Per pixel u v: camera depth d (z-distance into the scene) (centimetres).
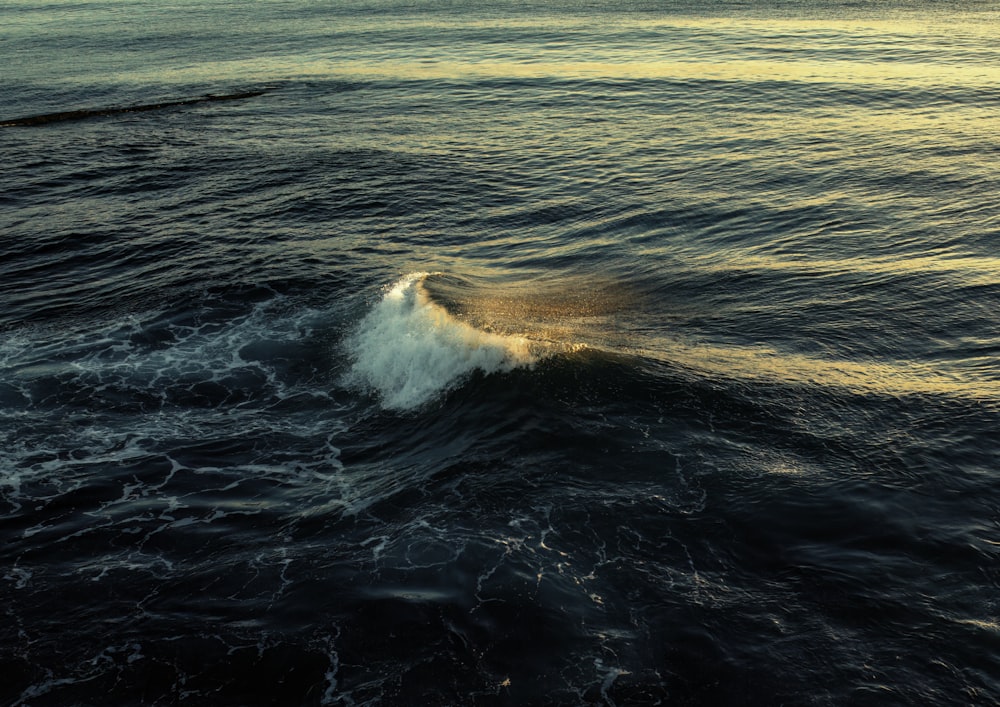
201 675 1121
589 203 2911
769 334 1900
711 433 1552
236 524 1418
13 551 1358
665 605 1192
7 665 1141
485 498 1447
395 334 1948
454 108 4256
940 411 1555
